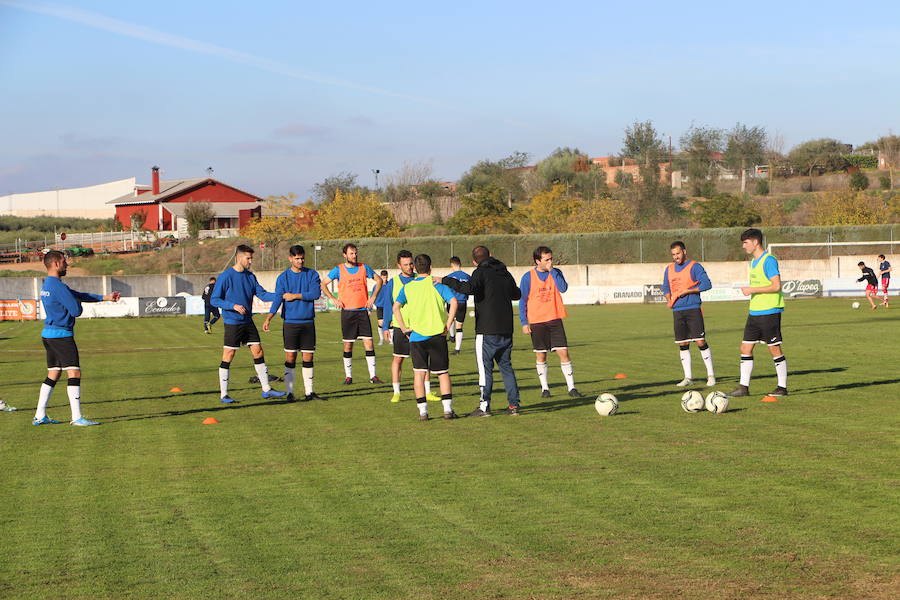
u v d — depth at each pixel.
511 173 95.94
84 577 5.17
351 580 5.02
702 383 13.79
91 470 8.19
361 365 18.77
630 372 15.62
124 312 42.34
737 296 43.56
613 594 4.67
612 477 7.39
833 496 6.55
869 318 28.42
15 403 13.16
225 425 10.73
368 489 7.20
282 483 7.50
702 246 51.16
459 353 20.94
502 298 10.92
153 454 8.93
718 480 7.16
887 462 7.68
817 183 93.69
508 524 6.06
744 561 5.13
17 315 41.84
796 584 4.73
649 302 44.31
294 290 12.88
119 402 13.07
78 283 49.06
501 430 9.91
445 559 5.34
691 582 4.81
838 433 9.12
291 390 12.87
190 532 6.07
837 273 49.22
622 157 114.94
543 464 8.00
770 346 11.98
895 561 5.05
